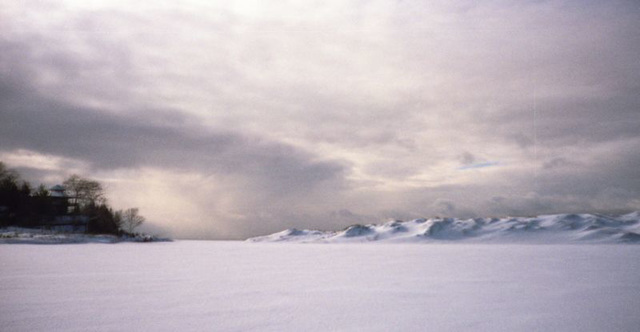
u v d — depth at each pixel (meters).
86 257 27.14
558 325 8.34
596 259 29.53
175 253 36.50
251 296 11.72
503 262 26.11
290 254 38.66
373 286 14.01
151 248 48.22
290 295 11.95
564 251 47.19
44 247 42.88
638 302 10.99
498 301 11.06
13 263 21.48
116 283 14.12
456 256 34.50
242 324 8.27
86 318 8.63
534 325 8.33
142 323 8.24
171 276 16.66
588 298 11.60
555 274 18.14
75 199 85.62
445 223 185.88
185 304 10.35
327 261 27.47
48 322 8.25
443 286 14.06
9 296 11.27
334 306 10.26
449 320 8.73
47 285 13.42
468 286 14.07
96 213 83.56
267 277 16.70
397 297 11.69
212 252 40.78
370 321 8.61
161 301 10.73
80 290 12.44
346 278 16.41
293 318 8.85
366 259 29.80
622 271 19.67
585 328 8.12
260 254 38.19
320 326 8.17
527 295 12.10
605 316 9.20
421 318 8.91
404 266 22.83
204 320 8.58
